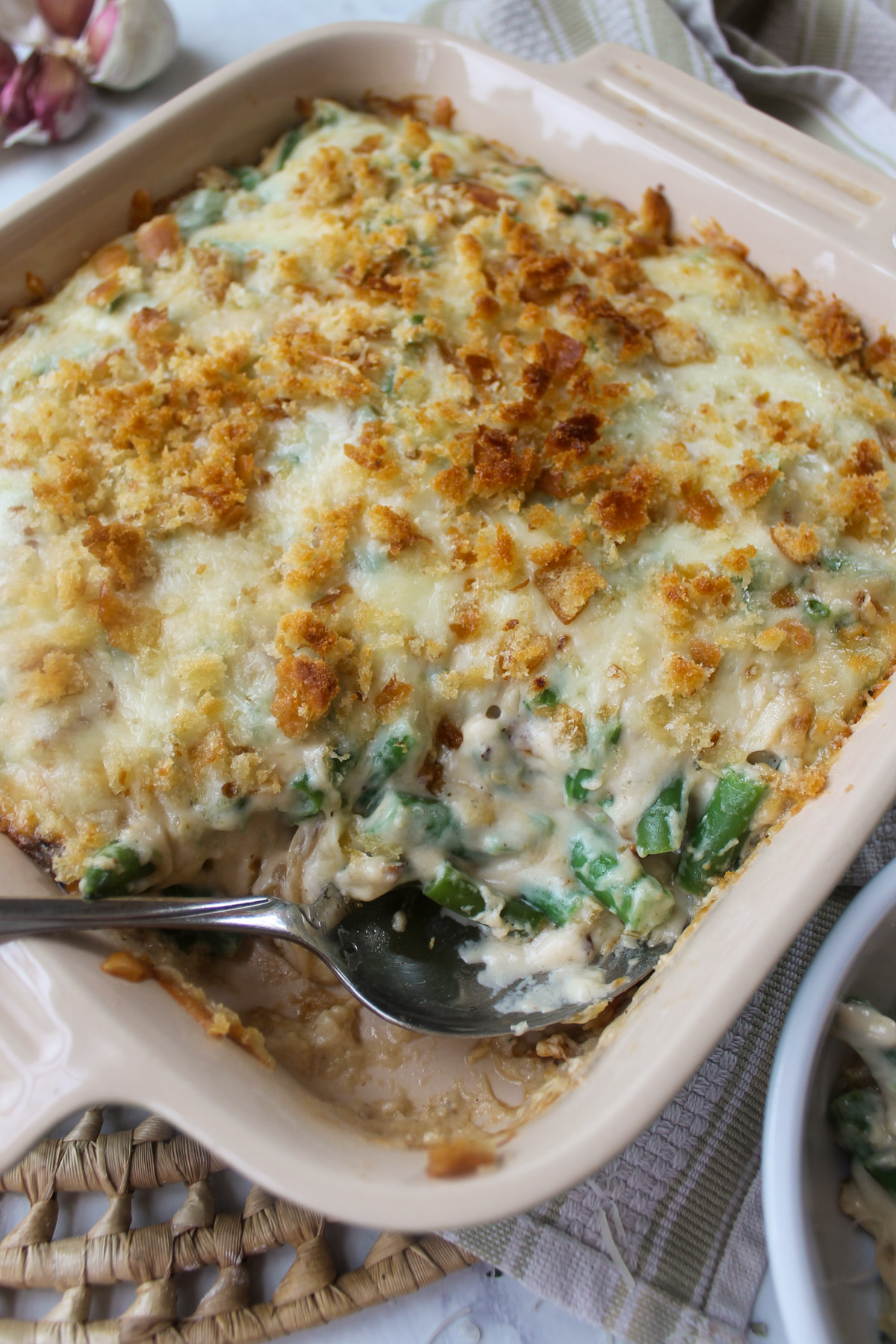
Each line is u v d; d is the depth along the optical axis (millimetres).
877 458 305
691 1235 283
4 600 284
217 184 351
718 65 394
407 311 312
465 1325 283
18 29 405
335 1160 245
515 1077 288
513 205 339
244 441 295
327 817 283
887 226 326
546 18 393
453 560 289
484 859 291
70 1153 287
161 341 310
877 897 271
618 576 291
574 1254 279
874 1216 267
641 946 289
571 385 304
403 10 442
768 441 304
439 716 288
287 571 285
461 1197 235
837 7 401
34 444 298
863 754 277
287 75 352
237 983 298
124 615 281
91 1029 245
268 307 316
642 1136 290
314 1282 280
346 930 292
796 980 305
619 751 283
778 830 281
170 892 289
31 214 327
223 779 277
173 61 426
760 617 290
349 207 336
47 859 275
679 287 329
